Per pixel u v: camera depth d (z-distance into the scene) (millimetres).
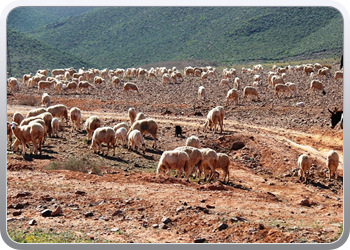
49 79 51281
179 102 39188
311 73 55344
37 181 13859
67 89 47156
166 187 14289
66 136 22922
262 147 23094
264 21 104000
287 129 29688
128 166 17797
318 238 10328
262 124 31391
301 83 50312
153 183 14773
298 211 13156
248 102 38938
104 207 11938
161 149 21859
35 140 17859
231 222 10984
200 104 38125
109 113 33344
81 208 11844
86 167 16375
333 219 12375
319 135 27844
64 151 19328
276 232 10469
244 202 13289
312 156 22641
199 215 11398
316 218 12352
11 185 13203
